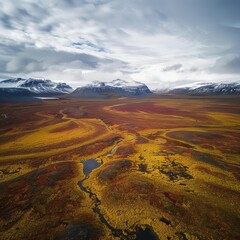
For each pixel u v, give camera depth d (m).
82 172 48.97
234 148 64.25
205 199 36.41
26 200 36.75
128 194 38.19
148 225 30.44
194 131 87.38
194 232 28.84
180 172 47.56
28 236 28.36
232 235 28.17
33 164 53.19
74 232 28.78
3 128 93.88
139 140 74.88
